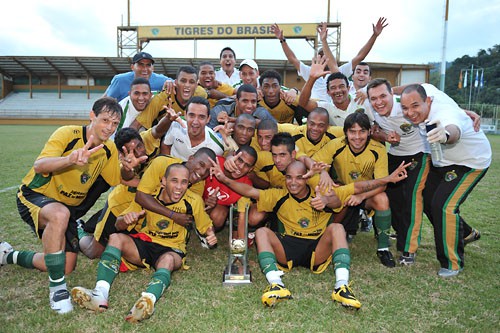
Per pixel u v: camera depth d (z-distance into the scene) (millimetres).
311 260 3379
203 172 3580
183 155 4148
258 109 4414
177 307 2775
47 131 23609
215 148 4090
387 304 2859
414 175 3822
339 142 3902
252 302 2869
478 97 50688
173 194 3205
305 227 3404
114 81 5797
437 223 3496
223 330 2490
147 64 5539
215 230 4191
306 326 2545
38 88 39125
